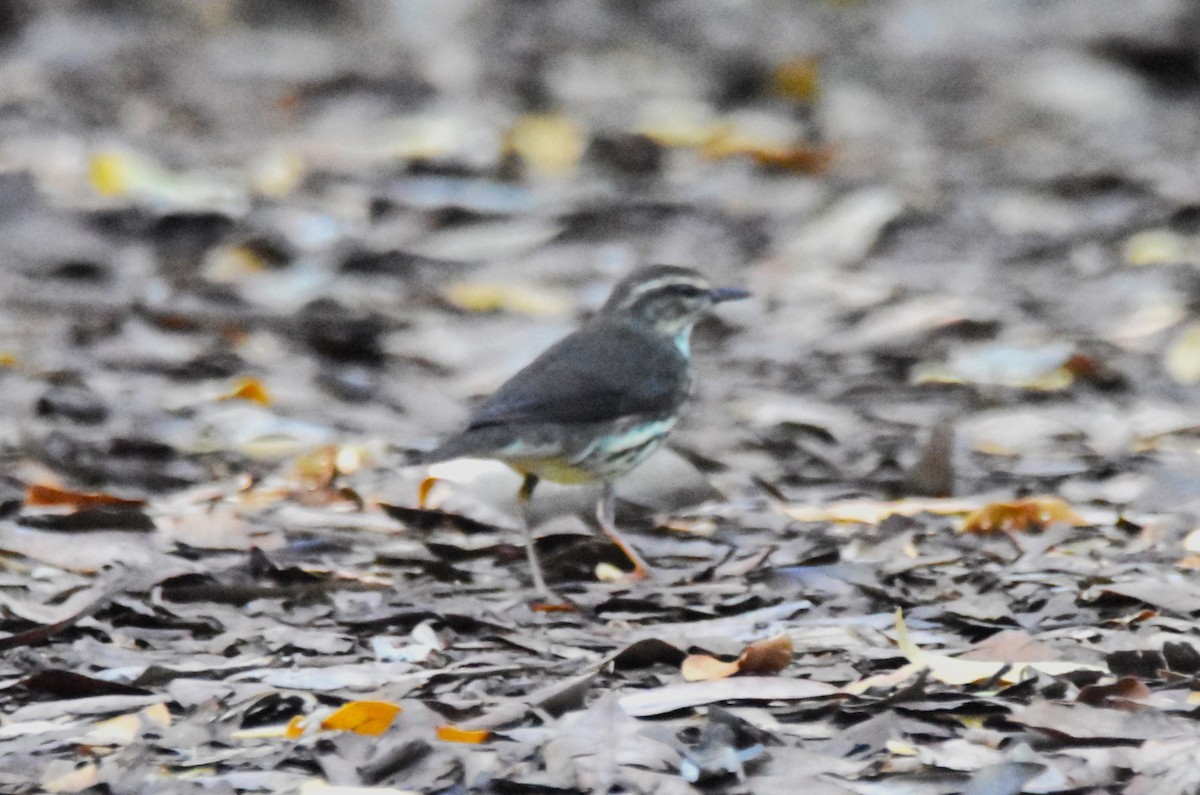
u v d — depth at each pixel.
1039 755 7.53
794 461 13.59
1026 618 9.43
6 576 10.12
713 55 30.50
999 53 31.34
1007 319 18.03
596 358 11.46
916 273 20.45
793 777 7.38
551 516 11.59
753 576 10.31
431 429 14.47
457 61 29.25
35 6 30.53
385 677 8.61
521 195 22.44
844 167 25.41
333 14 32.59
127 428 13.81
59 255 19.02
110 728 7.96
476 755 7.45
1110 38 31.12
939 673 8.39
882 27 32.03
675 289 12.01
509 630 9.41
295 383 15.51
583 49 31.17
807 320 18.20
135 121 25.80
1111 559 10.56
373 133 25.67
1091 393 15.70
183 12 31.53
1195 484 11.84
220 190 21.33
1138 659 8.57
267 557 10.29
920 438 14.19
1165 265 20.06
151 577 9.77
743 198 23.00
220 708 8.16
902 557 10.66
